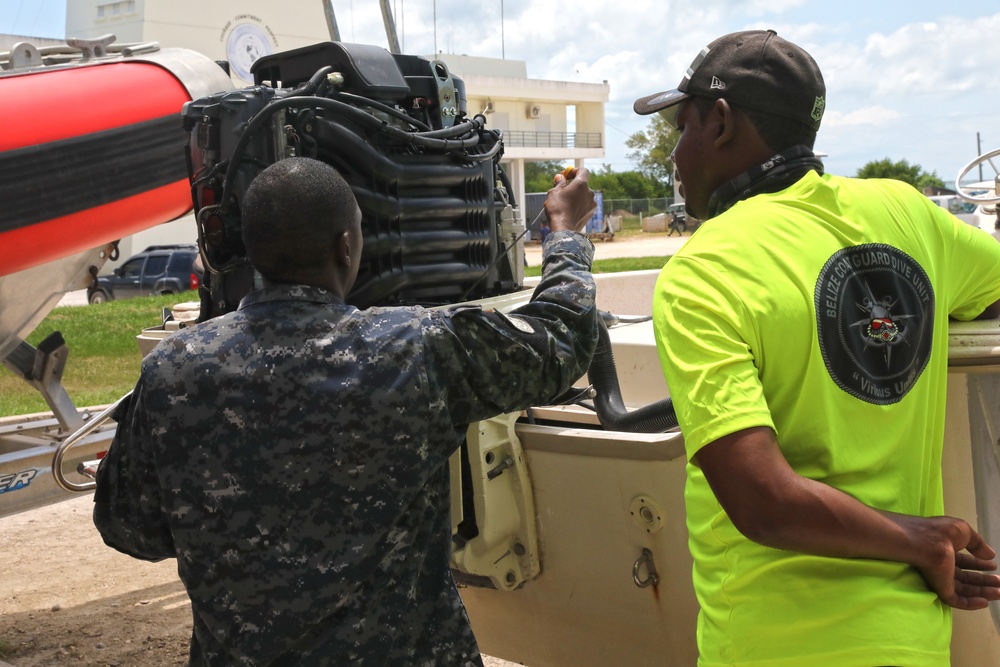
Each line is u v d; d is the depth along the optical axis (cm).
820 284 143
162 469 157
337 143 236
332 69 249
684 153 166
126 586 452
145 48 450
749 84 155
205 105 245
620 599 256
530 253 2986
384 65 255
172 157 420
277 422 154
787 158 157
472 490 254
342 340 158
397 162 244
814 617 140
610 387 251
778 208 150
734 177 160
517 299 272
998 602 195
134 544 167
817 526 131
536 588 276
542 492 261
